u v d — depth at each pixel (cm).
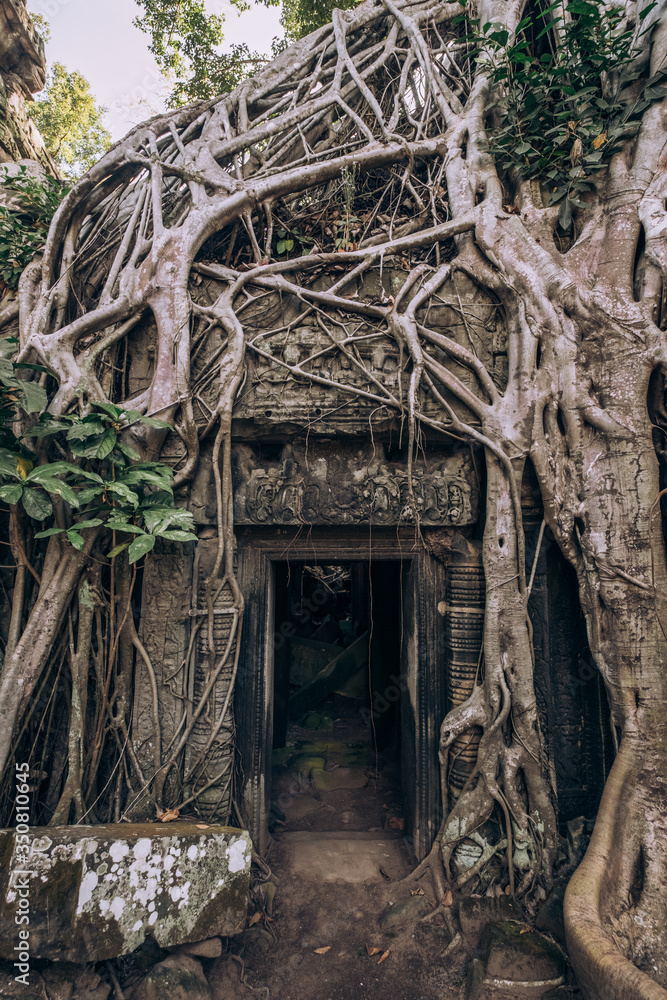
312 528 365
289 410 346
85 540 322
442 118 430
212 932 265
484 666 337
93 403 302
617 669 306
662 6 341
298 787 482
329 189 457
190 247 356
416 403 343
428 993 274
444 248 387
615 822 287
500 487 339
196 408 350
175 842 267
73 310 385
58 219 378
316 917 321
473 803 326
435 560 372
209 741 330
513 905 310
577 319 335
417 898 324
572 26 348
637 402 316
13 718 299
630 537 309
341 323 353
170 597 351
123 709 333
